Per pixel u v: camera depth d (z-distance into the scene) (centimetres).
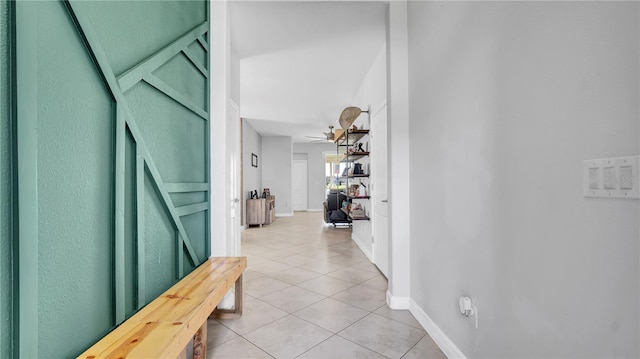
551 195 103
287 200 980
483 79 141
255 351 184
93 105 111
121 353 100
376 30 294
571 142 95
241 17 268
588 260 90
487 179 139
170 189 168
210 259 222
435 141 193
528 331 115
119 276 123
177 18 182
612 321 83
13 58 79
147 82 146
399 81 243
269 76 424
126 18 132
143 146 141
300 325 217
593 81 88
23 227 81
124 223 128
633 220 77
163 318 125
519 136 118
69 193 100
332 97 530
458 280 166
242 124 698
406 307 244
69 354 99
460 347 165
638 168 75
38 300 88
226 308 244
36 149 85
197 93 212
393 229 244
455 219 169
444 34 180
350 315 233
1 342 77
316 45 327
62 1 96
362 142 477
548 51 104
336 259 409
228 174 243
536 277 110
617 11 81
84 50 106
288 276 332
